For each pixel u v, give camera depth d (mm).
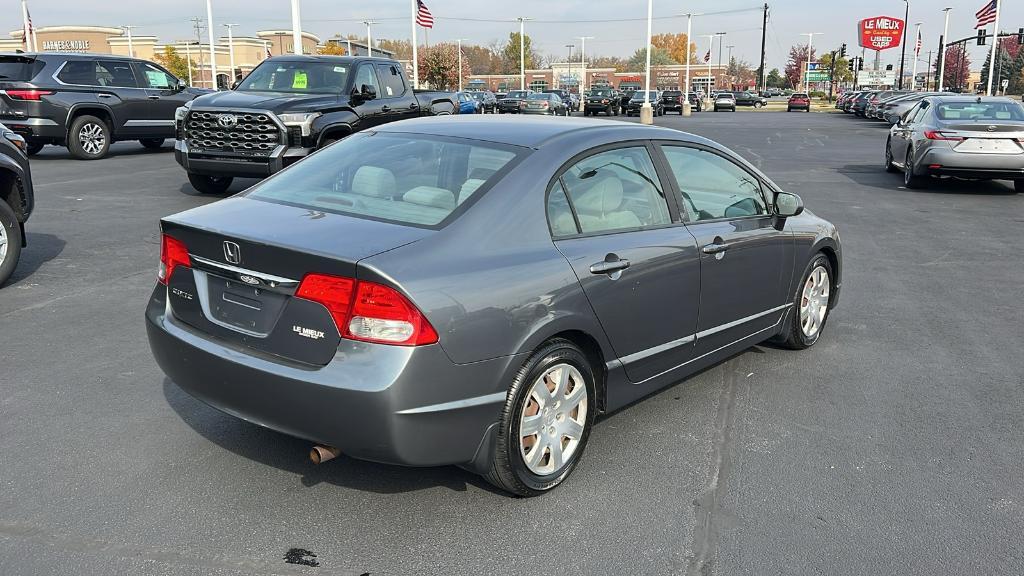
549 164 3820
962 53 118750
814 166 19438
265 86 12836
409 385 3098
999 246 9914
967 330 6465
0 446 4031
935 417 4730
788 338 5672
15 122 16625
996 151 14023
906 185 15625
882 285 7918
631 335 4066
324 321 3180
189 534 3311
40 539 3236
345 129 12320
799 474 3984
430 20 36938
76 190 12648
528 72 123438
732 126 38312
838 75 128125
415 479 3832
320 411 3162
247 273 3375
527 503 3639
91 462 3896
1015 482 3945
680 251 4297
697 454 4180
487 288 3314
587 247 3805
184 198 12078
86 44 91812
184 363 3590
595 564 3182
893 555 3293
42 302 6574
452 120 4570
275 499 3609
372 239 3291
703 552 3285
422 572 3100
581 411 3832
